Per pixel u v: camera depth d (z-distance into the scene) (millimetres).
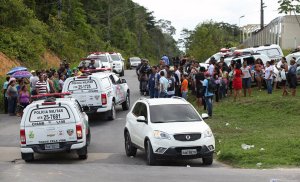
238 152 14500
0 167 13500
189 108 14953
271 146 15047
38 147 14617
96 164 14133
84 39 68188
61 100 15109
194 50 75125
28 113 14664
